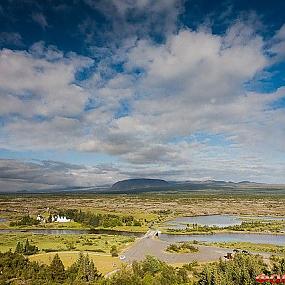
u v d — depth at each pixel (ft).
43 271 574.15
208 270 540.93
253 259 611.06
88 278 570.46
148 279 546.67
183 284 547.49
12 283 528.22
